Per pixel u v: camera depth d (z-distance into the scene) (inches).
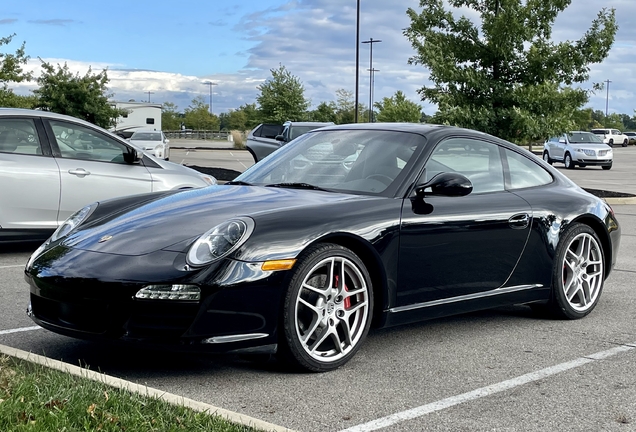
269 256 145.1
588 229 209.9
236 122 3954.2
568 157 1205.1
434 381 151.4
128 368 156.1
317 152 193.5
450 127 196.7
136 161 317.1
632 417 132.6
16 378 129.8
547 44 621.6
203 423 113.7
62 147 303.1
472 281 182.4
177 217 160.6
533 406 137.4
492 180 195.0
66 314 149.0
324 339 154.9
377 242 161.2
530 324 203.2
